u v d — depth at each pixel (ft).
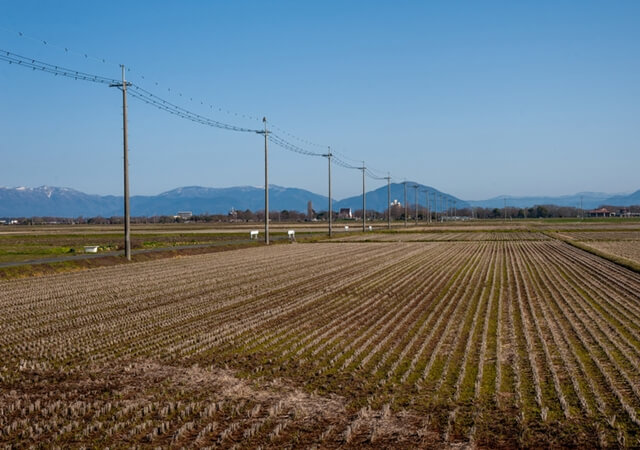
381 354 60.64
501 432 40.16
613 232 372.38
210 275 138.31
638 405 44.57
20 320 82.84
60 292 110.63
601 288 110.83
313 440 39.19
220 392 49.29
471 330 71.87
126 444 38.34
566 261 171.32
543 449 37.55
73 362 59.82
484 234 364.38
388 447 38.01
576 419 41.88
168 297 103.60
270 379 53.01
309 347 64.44
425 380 51.42
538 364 56.24
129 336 71.82
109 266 162.71
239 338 69.72
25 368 57.41
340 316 83.15
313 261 176.04
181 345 66.18
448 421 41.81
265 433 40.37
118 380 53.31
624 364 55.67
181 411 44.01
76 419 43.11
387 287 115.03
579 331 71.00
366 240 299.38
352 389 49.62
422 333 70.69
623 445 37.45
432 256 193.67
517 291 107.34
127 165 167.32
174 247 226.17
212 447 37.58
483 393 47.67
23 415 44.16
